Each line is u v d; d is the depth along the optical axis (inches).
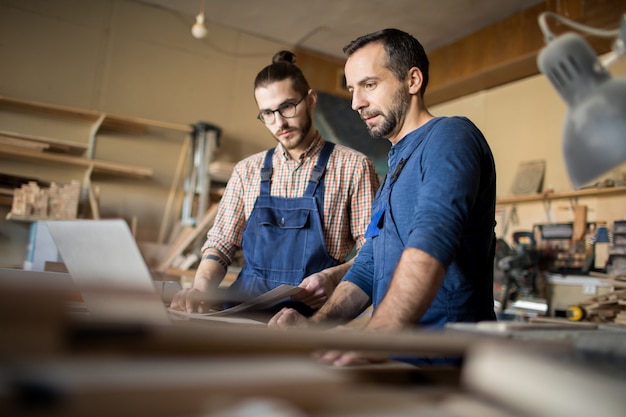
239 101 250.1
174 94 236.2
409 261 39.2
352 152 82.5
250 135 251.3
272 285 78.1
